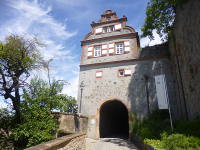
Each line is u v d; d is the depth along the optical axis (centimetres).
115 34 1956
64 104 1295
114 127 2594
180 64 1261
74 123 1353
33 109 1193
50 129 1132
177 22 1254
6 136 1180
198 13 900
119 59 1814
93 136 1616
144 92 1608
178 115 1420
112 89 1720
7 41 1290
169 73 1579
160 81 1153
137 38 2005
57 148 494
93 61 1906
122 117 3133
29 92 1300
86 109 1731
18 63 1288
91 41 2014
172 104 1473
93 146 1126
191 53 1016
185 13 1081
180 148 627
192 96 1036
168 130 945
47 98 1278
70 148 631
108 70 1806
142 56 1747
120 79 1733
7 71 1277
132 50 1811
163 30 1664
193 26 970
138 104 1589
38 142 1066
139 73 1688
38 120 1177
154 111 1490
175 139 696
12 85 1240
